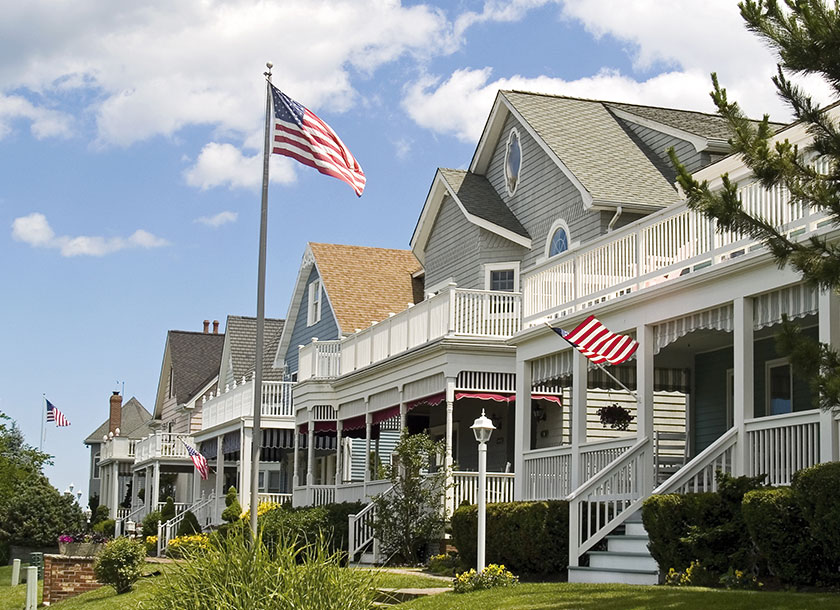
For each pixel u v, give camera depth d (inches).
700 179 919.7
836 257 481.4
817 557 545.6
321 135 793.6
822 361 465.1
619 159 1090.7
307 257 1694.1
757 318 645.3
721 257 701.9
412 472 962.7
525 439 887.1
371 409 1186.6
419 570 881.5
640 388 737.6
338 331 1530.5
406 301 1609.3
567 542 745.6
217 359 2445.9
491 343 992.2
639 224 759.1
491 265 1184.2
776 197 631.8
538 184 1143.6
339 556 502.6
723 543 597.0
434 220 1317.7
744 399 645.9
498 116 1216.8
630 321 754.8
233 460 2065.7
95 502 3034.0
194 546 510.6
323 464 1652.3
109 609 848.9
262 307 784.3
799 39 480.4
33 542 1822.1
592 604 538.3
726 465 716.0
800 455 614.9
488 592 628.7
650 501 630.5
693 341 859.4
